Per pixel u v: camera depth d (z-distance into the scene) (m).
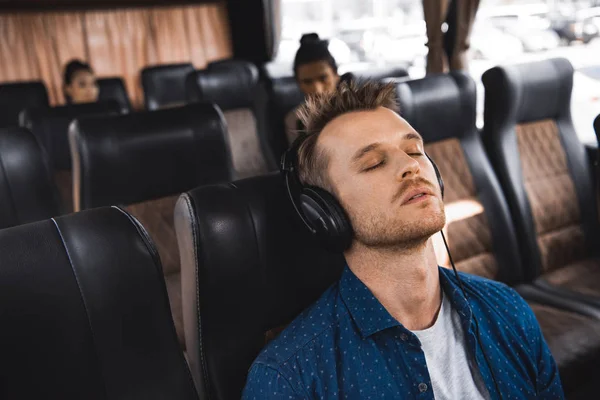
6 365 0.73
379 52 4.06
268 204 1.07
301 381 0.88
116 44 5.24
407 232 0.87
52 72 5.01
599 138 1.36
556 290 1.91
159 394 0.82
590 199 2.14
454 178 1.88
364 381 0.89
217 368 1.01
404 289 0.93
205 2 5.49
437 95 1.85
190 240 1.00
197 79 3.29
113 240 0.83
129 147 1.49
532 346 1.01
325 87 2.19
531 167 2.04
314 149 0.96
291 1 4.98
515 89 1.94
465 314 0.95
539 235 2.02
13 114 3.55
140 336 0.83
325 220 0.91
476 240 1.88
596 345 1.56
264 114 2.73
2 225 1.66
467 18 2.80
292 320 1.08
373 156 0.90
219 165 1.60
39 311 0.76
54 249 0.80
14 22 4.77
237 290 1.03
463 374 0.94
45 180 1.74
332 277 1.12
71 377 0.77
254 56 5.51
